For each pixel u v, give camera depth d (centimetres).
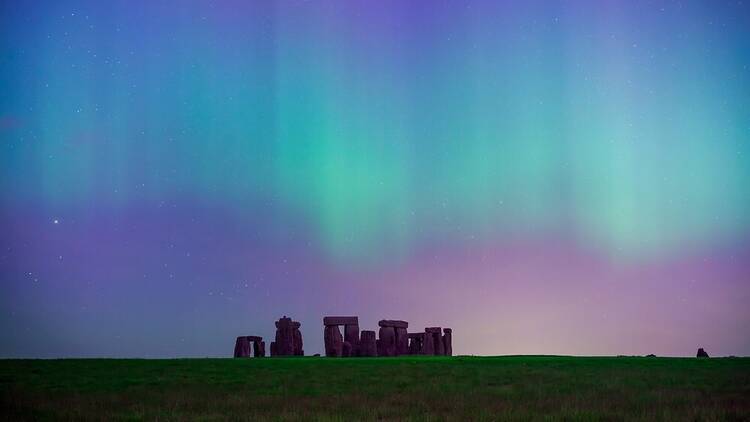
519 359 5625
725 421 2209
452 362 5247
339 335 7056
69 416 2500
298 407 2677
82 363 5016
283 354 7094
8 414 2584
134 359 5578
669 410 2431
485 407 2622
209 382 3806
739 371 4312
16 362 5088
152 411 2577
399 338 7506
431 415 2403
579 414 2348
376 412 2481
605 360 5462
